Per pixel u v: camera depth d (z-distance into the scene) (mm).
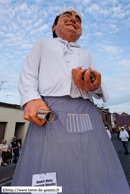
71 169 712
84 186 688
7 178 4438
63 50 1028
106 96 1074
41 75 970
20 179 707
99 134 917
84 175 713
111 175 788
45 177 687
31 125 877
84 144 797
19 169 748
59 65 952
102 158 812
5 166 6039
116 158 899
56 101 873
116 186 757
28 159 759
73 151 753
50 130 797
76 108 893
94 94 1075
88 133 849
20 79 925
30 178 699
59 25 1258
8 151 6594
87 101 999
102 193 696
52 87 888
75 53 1104
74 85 915
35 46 1066
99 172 750
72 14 1280
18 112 10344
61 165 713
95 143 841
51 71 940
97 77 803
